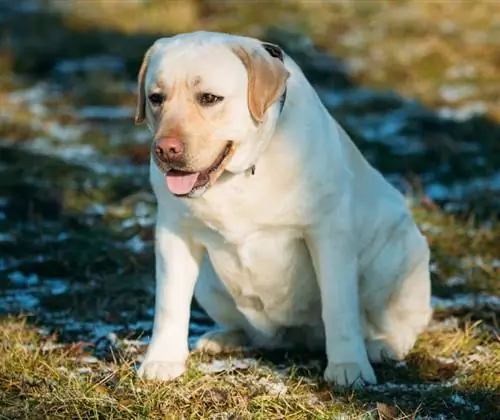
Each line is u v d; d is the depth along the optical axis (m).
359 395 8.75
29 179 15.59
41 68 23.16
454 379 9.22
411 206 14.40
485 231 13.40
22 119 19.09
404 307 9.79
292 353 9.88
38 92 21.38
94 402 8.30
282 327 9.65
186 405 8.37
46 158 16.53
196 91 8.13
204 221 8.73
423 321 9.91
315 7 28.94
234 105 8.20
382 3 29.33
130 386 8.64
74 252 12.55
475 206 14.51
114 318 10.66
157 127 8.28
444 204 14.84
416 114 19.94
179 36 8.52
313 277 9.24
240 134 8.27
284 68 8.36
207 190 8.50
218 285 9.57
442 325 10.64
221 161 8.28
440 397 8.71
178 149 8.02
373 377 9.07
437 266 12.30
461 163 16.77
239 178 8.54
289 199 8.66
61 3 29.77
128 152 17.56
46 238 13.17
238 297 9.34
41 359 9.30
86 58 24.09
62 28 26.59
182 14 28.33
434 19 28.06
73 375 8.82
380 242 9.62
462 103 20.91
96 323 10.59
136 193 15.12
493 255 12.77
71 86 21.77
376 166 16.69
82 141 18.16
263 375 9.06
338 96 21.39
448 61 24.08
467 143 18.06
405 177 16.12
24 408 8.31
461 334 10.13
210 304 9.79
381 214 9.60
